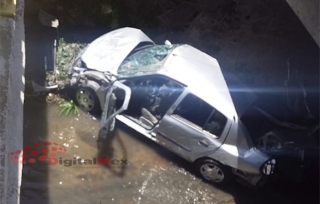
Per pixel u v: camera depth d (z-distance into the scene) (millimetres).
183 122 8273
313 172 8820
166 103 8445
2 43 5719
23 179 7949
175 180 8625
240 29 10398
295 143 8438
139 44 9094
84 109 8938
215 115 8219
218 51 10219
